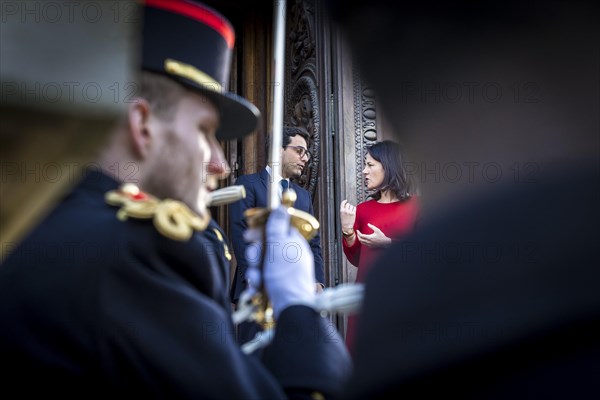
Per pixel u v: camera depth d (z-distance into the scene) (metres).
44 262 0.78
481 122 0.51
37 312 0.75
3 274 0.78
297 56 5.50
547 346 0.44
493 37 0.50
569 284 0.45
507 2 0.49
